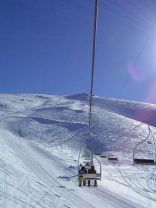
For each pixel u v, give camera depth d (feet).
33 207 43.68
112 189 93.30
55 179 89.97
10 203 42.24
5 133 229.86
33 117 373.40
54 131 319.47
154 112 533.55
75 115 387.55
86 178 90.53
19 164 91.20
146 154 264.93
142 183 127.03
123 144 288.10
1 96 572.92
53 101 557.74
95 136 305.94
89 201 66.54
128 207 68.33
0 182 53.11
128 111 534.78
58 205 50.26
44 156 155.43
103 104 554.87
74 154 222.89
